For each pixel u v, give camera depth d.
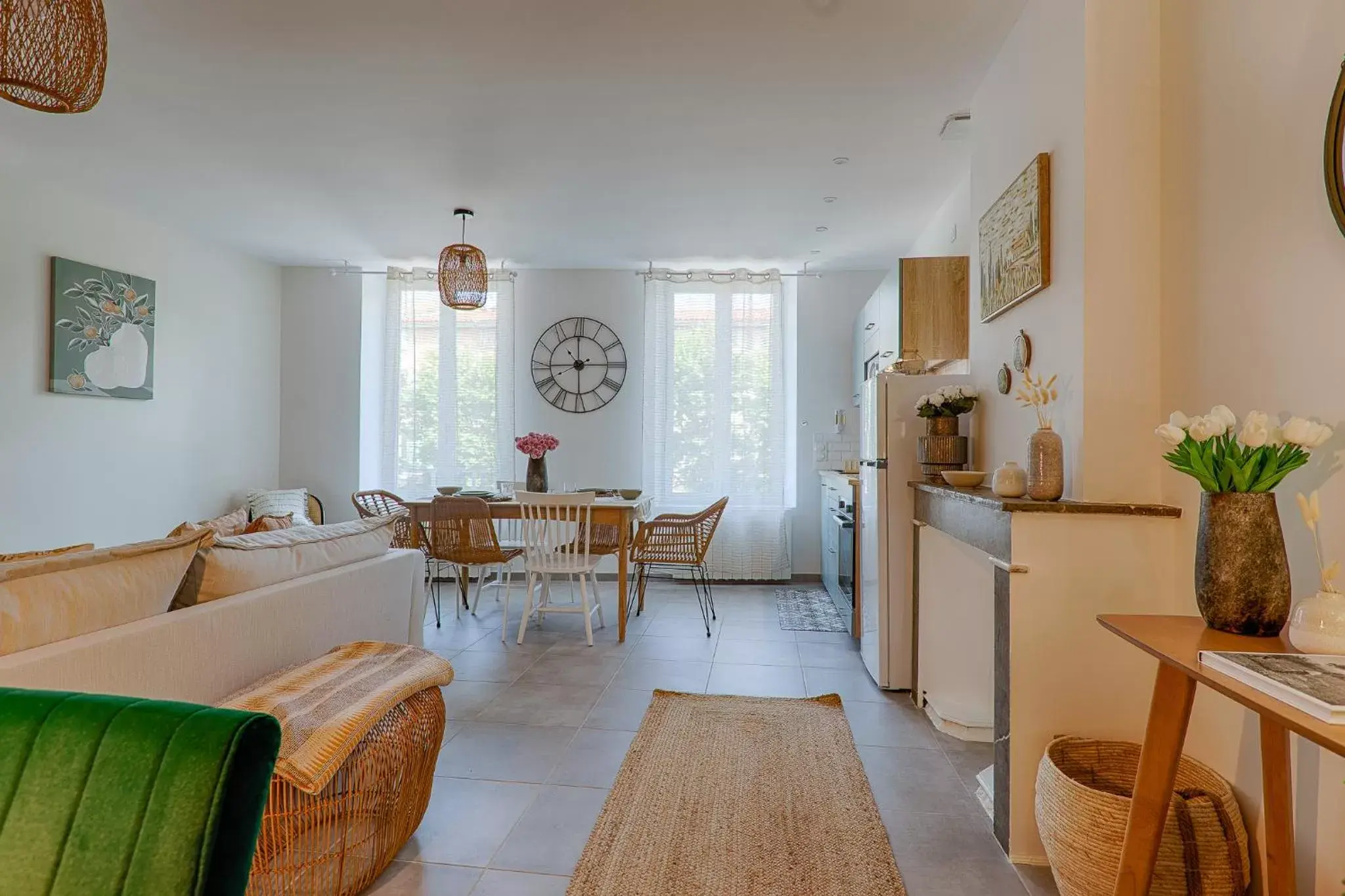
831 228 4.49
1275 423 1.38
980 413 2.72
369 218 4.36
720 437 5.50
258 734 0.68
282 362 5.61
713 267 5.49
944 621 2.74
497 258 5.31
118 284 4.16
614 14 2.27
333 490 5.57
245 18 2.28
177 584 1.69
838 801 2.05
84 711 0.69
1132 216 1.84
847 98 2.82
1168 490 1.79
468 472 5.57
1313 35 1.32
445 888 1.65
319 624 2.08
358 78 2.67
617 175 3.62
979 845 1.86
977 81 2.68
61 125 3.05
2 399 3.56
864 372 4.98
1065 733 1.78
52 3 1.63
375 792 1.65
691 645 3.77
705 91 2.76
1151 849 1.26
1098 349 1.85
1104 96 1.85
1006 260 2.36
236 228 4.59
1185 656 1.13
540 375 5.70
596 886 1.65
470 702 2.89
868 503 3.28
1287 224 1.39
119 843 0.64
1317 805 1.32
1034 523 1.78
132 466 4.28
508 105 2.88
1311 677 0.96
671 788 2.13
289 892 1.45
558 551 3.93
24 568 1.39
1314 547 1.33
